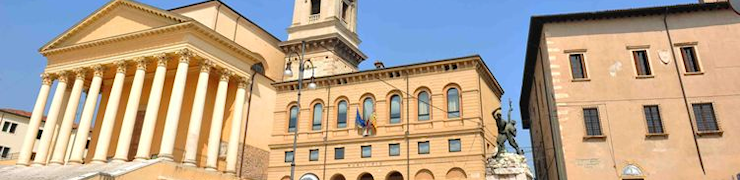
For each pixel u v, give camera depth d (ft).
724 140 92.12
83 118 125.80
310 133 136.77
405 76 132.26
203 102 122.83
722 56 98.78
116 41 131.54
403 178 122.01
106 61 132.16
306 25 184.14
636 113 96.68
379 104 132.05
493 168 111.04
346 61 184.85
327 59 171.01
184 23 121.80
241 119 134.82
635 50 101.86
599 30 104.27
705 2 103.71
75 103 131.95
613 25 104.32
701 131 93.66
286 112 143.33
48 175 108.68
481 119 120.88
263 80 153.07
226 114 141.90
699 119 94.99
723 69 97.71
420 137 123.75
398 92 131.75
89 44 134.92
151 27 130.62
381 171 124.26
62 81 138.31
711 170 90.43
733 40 99.66
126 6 137.49
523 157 112.27
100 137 118.93
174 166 108.68
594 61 101.71
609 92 98.84
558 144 98.99
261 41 170.40
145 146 112.88
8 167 129.59
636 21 104.06
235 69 136.56
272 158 138.82
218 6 152.25
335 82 139.85
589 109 98.37
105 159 117.80
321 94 140.26
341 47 178.70
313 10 195.62
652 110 97.04
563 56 102.94
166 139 112.27
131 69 140.97
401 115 128.88
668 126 94.79
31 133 133.18
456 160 117.80
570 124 97.35
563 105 98.94
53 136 134.21
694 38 100.99
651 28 103.14
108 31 139.44
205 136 136.77
